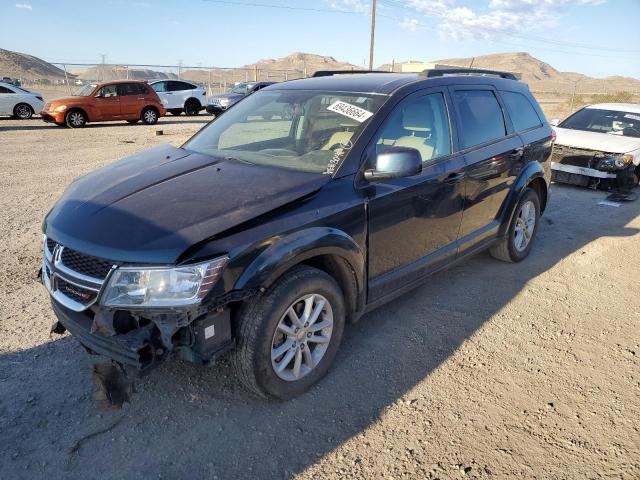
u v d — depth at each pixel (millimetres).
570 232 6398
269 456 2598
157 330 2445
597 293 4590
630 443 2709
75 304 2609
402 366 3395
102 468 2508
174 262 2377
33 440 2666
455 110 4105
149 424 2805
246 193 2848
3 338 3576
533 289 4645
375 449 2652
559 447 2676
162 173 3215
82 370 3238
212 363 2545
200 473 2484
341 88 3838
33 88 38062
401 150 3004
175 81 24859
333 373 3297
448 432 2779
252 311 2670
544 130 5379
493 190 4496
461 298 4430
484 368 3385
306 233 2779
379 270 3436
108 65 27969
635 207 7676
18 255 5152
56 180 8797
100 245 2502
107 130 17484
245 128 3912
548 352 3598
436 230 3881
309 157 3312
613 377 3311
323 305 3025
